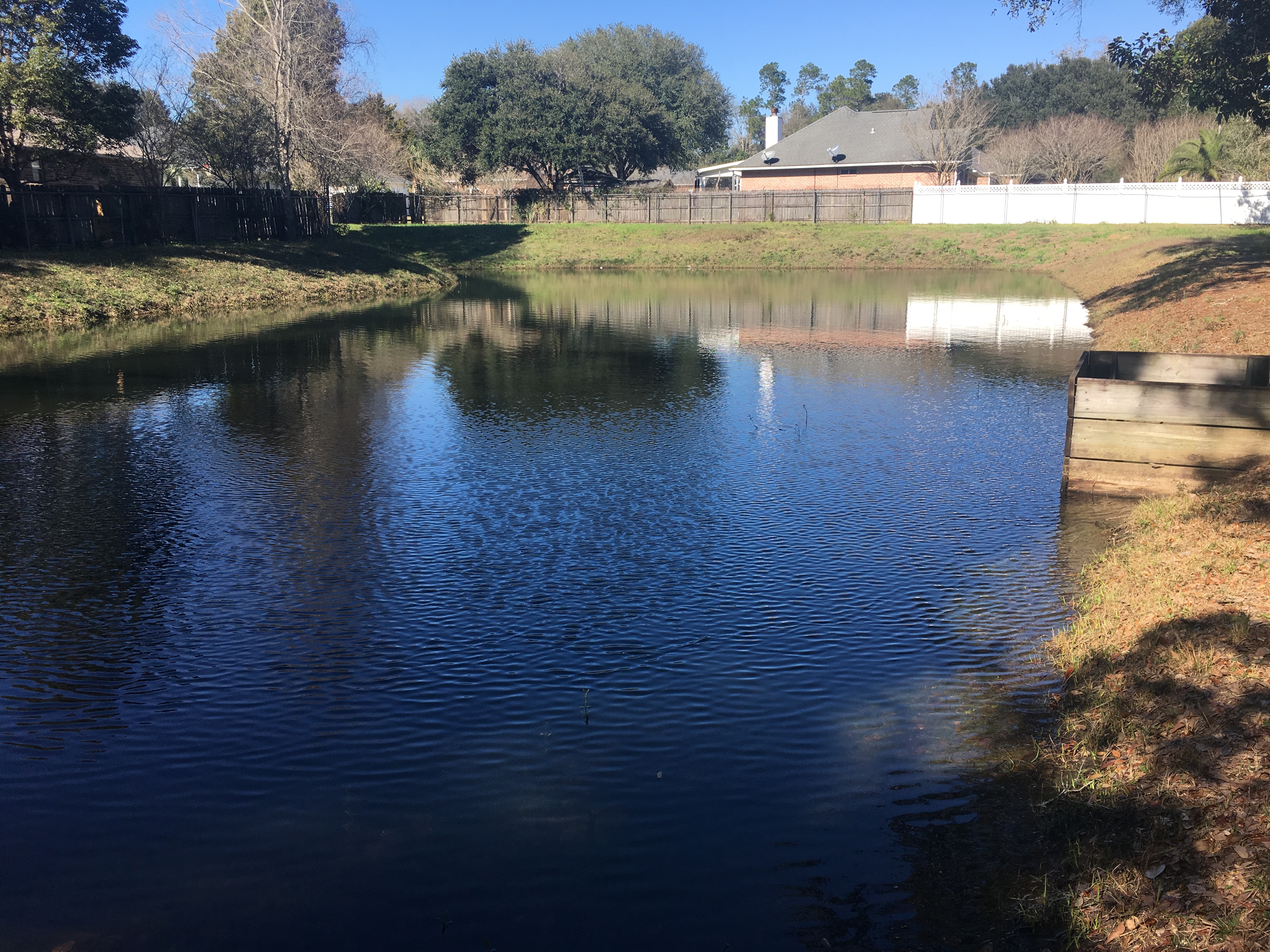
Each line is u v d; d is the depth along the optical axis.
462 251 46.78
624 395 14.55
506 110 56.41
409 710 5.62
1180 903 3.64
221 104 36.97
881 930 3.78
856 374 16.17
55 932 3.86
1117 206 46.75
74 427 12.51
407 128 69.19
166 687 5.91
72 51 29.23
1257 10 19.48
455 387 15.24
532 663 6.17
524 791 4.79
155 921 3.92
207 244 34.59
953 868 4.14
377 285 32.97
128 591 7.33
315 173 43.25
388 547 8.20
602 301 29.83
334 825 4.55
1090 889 3.86
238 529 8.66
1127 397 8.83
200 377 16.17
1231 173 50.91
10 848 4.41
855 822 4.49
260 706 5.68
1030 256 42.12
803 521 8.75
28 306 22.61
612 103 56.66
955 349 18.80
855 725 5.38
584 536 8.44
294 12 37.25
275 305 28.33
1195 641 5.44
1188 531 7.36
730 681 5.90
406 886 4.11
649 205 54.47
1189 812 4.12
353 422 12.79
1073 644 6.14
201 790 4.86
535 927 3.84
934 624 6.64
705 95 74.00
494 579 7.51
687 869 4.18
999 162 65.75
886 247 45.06
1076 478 9.20
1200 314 16.73
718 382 15.65
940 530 8.43
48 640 6.53
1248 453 8.56
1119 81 78.94
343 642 6.48
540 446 11.50
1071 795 4.53
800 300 29.31
